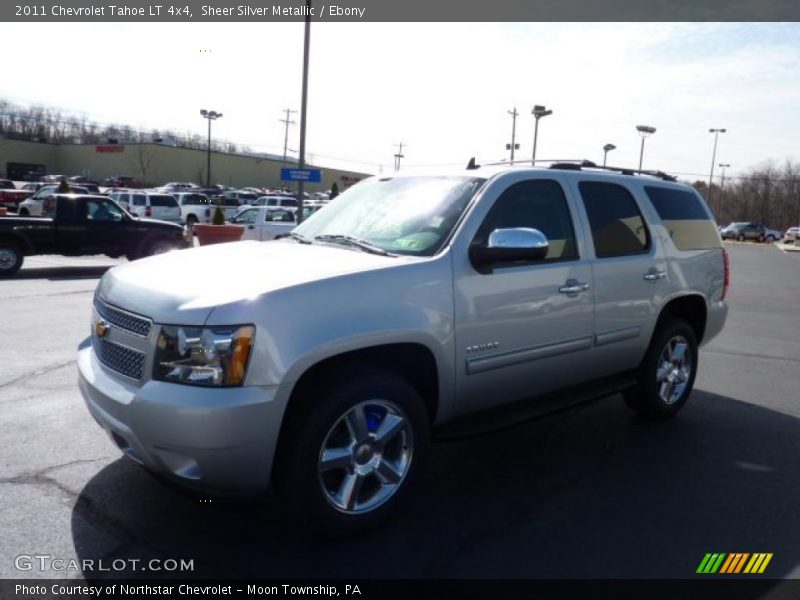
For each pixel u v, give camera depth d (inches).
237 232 690.2
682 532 142.9
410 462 141.2
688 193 230.4
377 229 163.5
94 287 500.4
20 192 1549.0
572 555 132.2
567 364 176.7
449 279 145.9
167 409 116.3
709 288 226.8
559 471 175.2
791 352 345.7
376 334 131.7
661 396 214.2
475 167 179.0
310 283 127.1
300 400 127.6
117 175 3255.4
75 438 185.2
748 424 218.2
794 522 148.8
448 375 147.4
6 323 350.3
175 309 121.3
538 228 169.9
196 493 131.5
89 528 136.6
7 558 124.9
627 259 191.5
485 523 144.7
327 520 129.3
